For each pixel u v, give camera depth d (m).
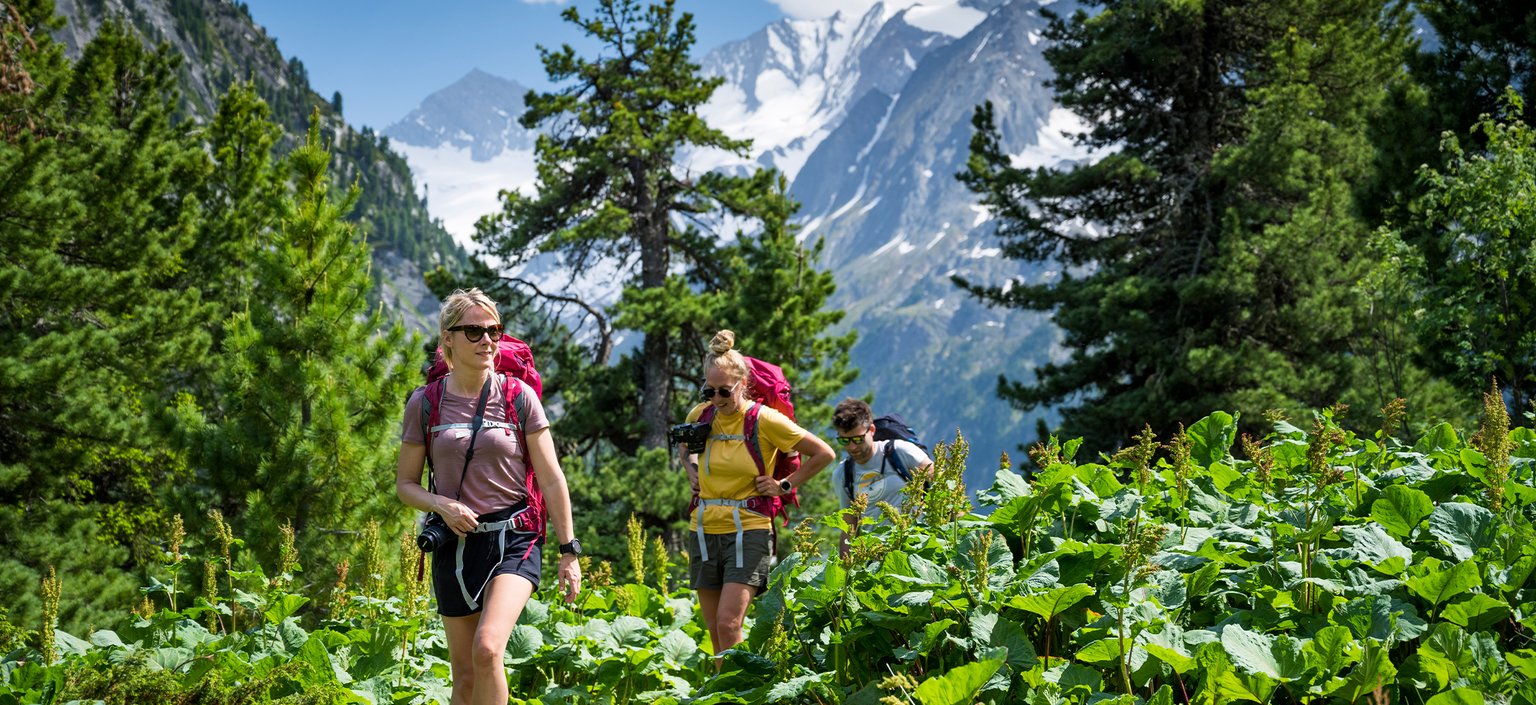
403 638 5.30
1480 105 17.50
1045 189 28.75
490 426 4.25
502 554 4.17
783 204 28.91
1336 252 24.02
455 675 4.27
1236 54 29.75
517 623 5.54
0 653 5.57
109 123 23.45
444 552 4.21
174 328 18.44
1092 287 27.48
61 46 23.11
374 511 10.29
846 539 5.45
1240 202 27.06
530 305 28.73
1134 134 30.78
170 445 10.83
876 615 4.17
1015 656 3.80
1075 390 28.42
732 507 5.18
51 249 18.03
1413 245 15.47
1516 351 13.38
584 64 29.91
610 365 29.12
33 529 16.64
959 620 4.16
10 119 18.16
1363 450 5.72
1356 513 4.90
